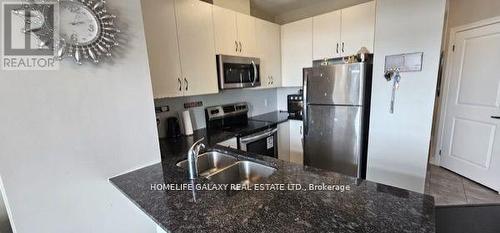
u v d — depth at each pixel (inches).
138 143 52.2
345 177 44.9
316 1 120.2
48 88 38.9
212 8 84.9
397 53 84.0
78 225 44.3
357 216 32.0
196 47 80.1
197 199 38.6
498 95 97.2
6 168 36.0
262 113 136.9
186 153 66.6
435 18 75.0
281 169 50.1
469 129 110.2
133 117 50.8
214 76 87.5
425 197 36.5
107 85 46.0
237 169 59.6
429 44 77.2
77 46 40.9
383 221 30.7
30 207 38.7
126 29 47.8
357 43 100.3
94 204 45.9
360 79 90.2
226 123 109.3
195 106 99.0
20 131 36.8
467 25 108.1
